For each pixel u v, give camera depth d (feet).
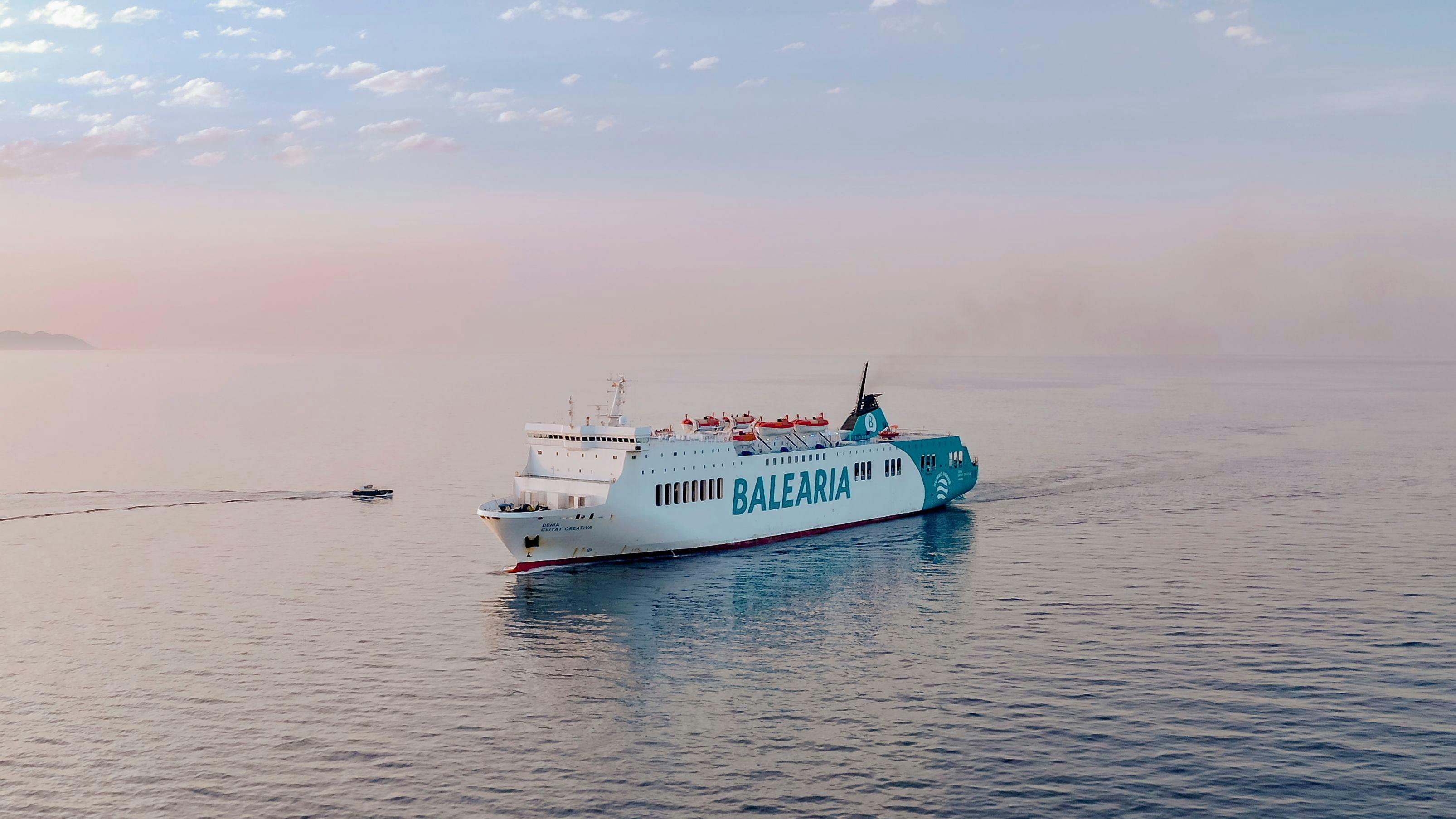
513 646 228.22
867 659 216.54
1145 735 175.83
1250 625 234.38
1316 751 168.66
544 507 313.73
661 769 166.91
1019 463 533.14
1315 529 347.36
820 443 370.32
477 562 309.42
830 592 272.72
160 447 624.18
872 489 375.66
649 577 291.17
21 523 376.07
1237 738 173.58
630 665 215.51
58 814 154.81
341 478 485.56
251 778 165.07
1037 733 177.37
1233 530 348.18
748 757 170.71
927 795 157.48
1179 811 151.53
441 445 632.38
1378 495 421.18
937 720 183.93
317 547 330.54
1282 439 651.66
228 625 244.42
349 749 175.22
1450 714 181.37
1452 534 334.85
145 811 155.33
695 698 196.24
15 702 196.03
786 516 346.13
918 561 310.04
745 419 369.09
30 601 265.95
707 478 322.75
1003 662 212.64
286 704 194.39
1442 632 226.17
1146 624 236.84
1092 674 204.33
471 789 161.07
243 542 339.57
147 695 199.00
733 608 257.55
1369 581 272.31
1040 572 290.97
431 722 185.68
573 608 258.37
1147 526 357.61
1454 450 585.22
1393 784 157.89
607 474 309.63
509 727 183.62
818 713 188.03
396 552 323.78
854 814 152.35
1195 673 203.41
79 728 183.93
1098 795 156.76
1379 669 203.41
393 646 228.02
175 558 315.17
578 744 176.65
